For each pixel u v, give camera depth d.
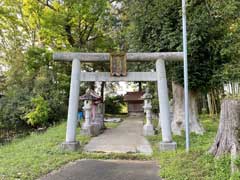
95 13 17.19
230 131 5.37
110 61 8.48
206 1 8.02
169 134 8.26
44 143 9.03
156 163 6.72
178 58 8.50
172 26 10.15
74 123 8.34
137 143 9.91
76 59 8.50
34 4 17.88
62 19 16.75
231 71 9.45
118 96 29.25
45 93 16.70
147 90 13.27
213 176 4.74
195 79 10.25
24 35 20.33
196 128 11.14
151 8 10.53
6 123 15.53
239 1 6.99
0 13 18.30
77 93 8.42
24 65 17.55
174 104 11.84
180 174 5.16
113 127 15.72
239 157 4.82
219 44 9.49
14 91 16.52
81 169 6.11
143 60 8.58
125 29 15.27
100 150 8.53
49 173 5.70
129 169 6.11
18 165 6.08
